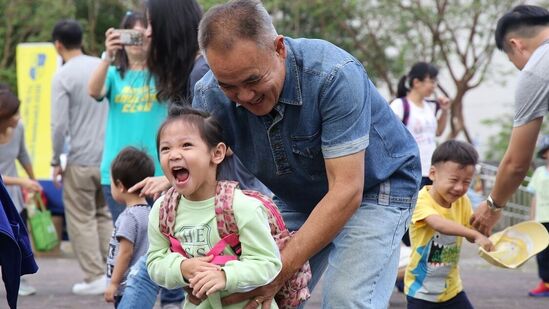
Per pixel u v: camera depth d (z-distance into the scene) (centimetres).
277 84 371
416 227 593
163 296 640
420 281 596
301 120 389
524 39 542
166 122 388
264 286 380
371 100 414
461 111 1872
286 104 387
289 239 388
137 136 686
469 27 1820
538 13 542
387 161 416
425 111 914
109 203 710
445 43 1856
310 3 1783
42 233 988
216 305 379
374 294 406
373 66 1906
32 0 1938
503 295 912
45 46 1298
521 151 499
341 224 382
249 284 369
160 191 529
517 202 1504
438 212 598
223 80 358
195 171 379
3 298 847
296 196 427
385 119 420
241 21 351
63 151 944
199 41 360
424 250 591
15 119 890
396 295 879
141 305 537
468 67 1983
